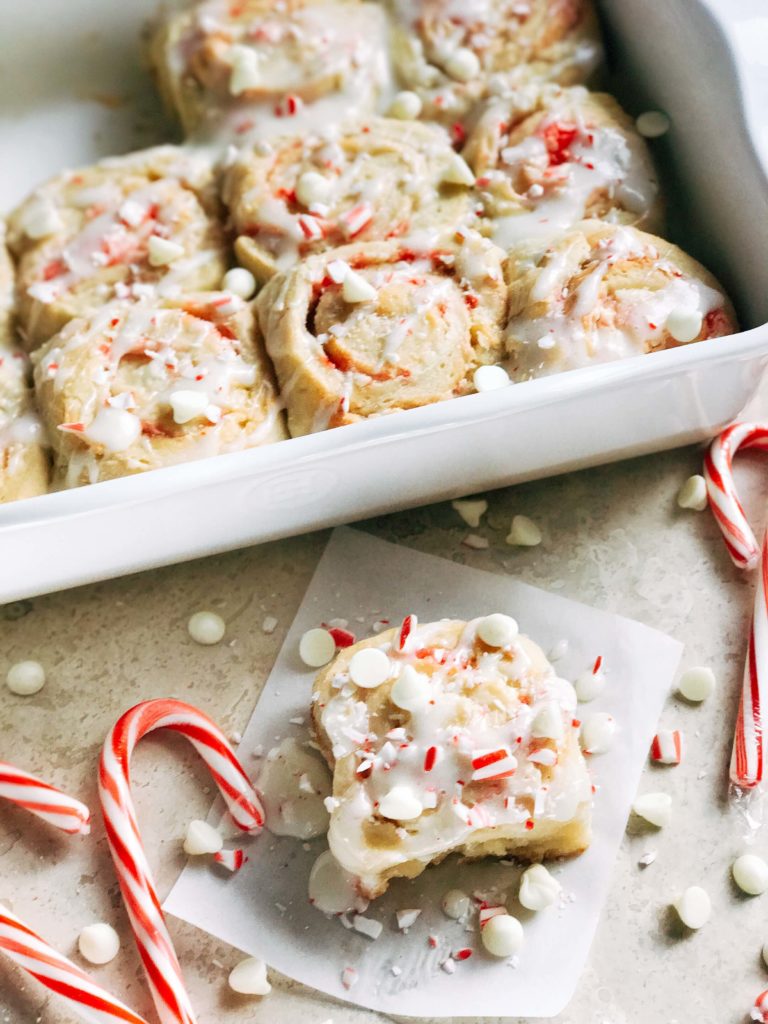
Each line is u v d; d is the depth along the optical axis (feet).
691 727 1.44
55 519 1.27
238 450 1.41
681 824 1.40
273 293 1.47
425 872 1.38
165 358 1.43
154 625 1.49
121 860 1.31
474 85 1.62
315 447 1.30
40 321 1.52
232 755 1.38
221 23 1.62
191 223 1.56
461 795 1.31
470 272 1.46
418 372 1.41
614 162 1.54
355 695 1.36
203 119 1.62
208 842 1.36
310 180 1.52
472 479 1.46
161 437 1.40
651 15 1.52
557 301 1.43
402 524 1.54
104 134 1.74
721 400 1.43
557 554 1.52
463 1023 1.32
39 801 1.35
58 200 1.57
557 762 1.32
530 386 1.32
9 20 1.69
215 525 1.40
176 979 1.29
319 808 1.39
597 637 1.46
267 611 1.50
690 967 1.34
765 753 1.39
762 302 1.44
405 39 1.63
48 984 1.27
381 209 1.53
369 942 1.34
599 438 1.44
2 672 1.47
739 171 1.43
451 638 1.39
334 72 1.60
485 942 1.33
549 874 1.36
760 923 1.36
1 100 1.73
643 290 1.44
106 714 1.45
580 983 1.33
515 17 1.63
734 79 1.42
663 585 1.51
